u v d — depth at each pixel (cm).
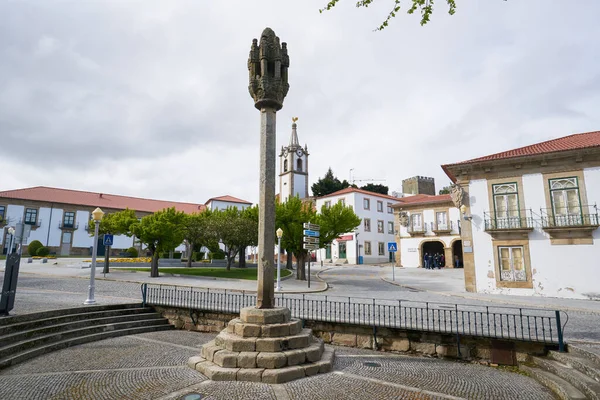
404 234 3734
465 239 1855
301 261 2508
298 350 704
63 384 623
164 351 864
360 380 657
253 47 847
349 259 4300
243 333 717
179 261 4006
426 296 1623
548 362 715
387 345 909
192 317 1168
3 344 772
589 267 1580
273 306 779
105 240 2166
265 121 823
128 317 1148
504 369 767
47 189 5109
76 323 989
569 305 1375
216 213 3444
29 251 4266
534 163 1739
